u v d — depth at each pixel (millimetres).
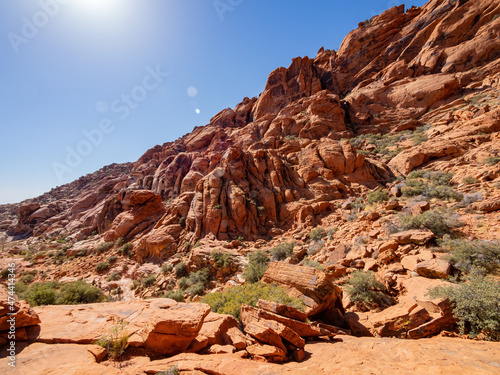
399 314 5156
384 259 8406
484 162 15109
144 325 4570
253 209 21625
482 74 30562
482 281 4969
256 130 49438
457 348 3340
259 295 6527
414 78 36969
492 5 33625
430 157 21172
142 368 3342
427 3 44219
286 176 25234
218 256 15555
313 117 37938
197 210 22109
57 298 11711
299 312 5129
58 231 48250
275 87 56594
